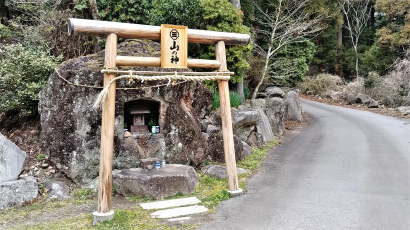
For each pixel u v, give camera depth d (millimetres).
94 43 9242
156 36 5324
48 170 6465
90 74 6352
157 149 6738
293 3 14516
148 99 6836
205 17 9648
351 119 14891
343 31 27625
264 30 13961
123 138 6508
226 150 5949
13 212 5203
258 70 14172
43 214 5113
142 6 9883
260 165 7953
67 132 6336
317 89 23438
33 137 7211
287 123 14438
